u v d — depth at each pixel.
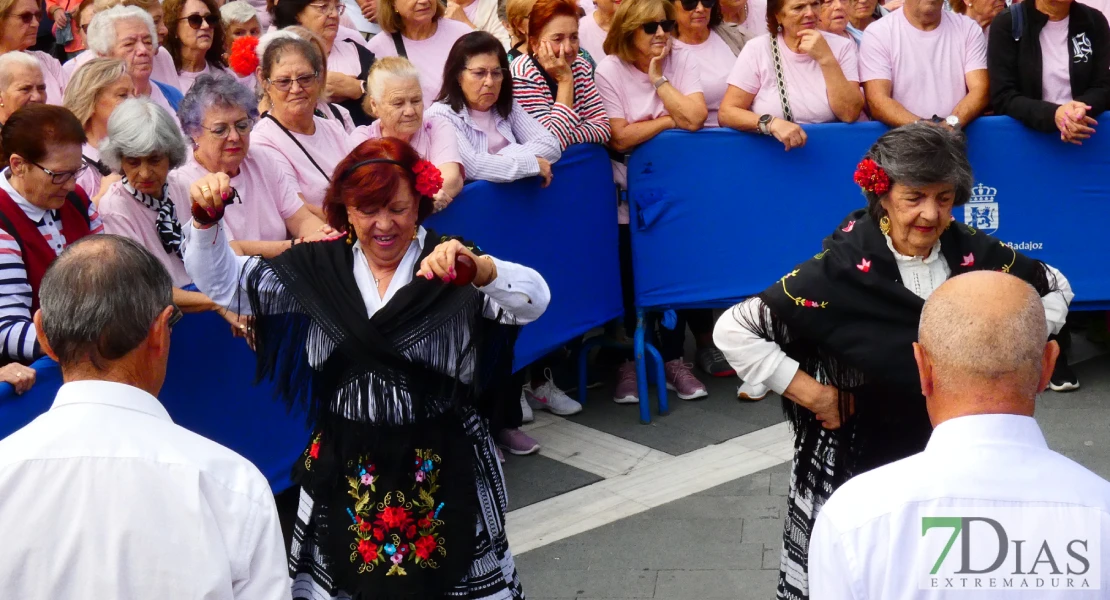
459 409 2.84
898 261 2.96
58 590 1.82
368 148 2.77
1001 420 1.87
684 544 4.21
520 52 5.43
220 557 1.85
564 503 4.57
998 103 5.46
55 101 4.91
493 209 4.82
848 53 5.54
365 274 2.85
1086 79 5.40
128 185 3.77
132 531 1.83
